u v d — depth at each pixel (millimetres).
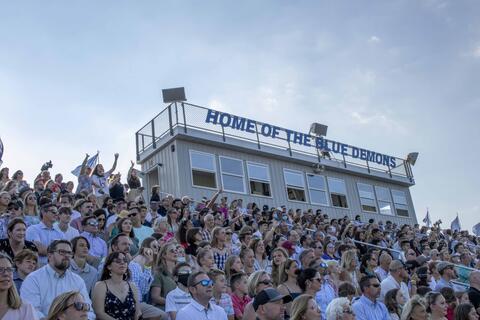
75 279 6230
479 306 9016
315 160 26484
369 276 7969
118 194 15797
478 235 27406
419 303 7359
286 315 7395
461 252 16969
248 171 23531
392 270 9570
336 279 9672
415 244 17281
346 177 28281
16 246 7074
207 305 6438
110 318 6039
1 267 4945
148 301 7391
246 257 9320
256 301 5566
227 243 10648
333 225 20359
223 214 16062
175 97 22047
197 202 20016
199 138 21922
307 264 9430
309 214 20531
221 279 7172
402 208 30766
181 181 20844
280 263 8586
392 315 8102
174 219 12930
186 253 9766
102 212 10219
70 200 12641
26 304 5078
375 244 17031
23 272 6531
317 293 8445
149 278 7734
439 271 10766
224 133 23000
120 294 6289
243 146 23391
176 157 21281
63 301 4859
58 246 6172
